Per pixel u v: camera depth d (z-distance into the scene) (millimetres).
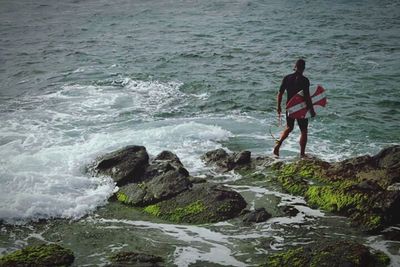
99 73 19594
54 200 8430
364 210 7766
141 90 16859
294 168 9656
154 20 35969
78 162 10055
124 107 14797
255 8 40156
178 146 11352
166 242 7203
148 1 48719
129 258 6621
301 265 6234
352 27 29703
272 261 6469
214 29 30703
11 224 7844
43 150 10820
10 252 7016
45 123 13219
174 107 14820
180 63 21266
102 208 8469
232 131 12539
